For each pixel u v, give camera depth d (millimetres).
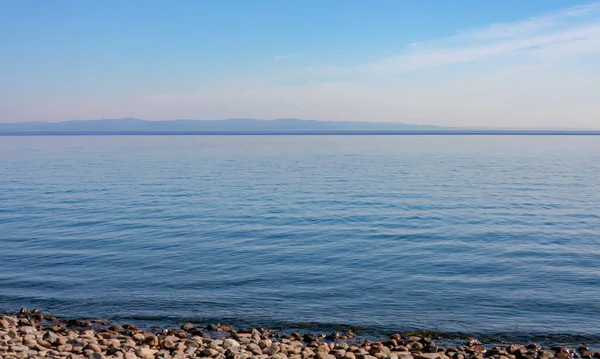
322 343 13500
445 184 51469
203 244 25531
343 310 16594
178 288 18766
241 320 15820
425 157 98500
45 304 17219
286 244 25516
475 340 14258
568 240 26281
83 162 82562
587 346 13938
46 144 172000
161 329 14984
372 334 14789
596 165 78000
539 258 22734
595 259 22531
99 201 39781
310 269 21109
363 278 19859
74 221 31578
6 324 14414
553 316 15992
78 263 22109
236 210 35719
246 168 71625
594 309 16516
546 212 34938
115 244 25547
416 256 23109
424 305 16984
